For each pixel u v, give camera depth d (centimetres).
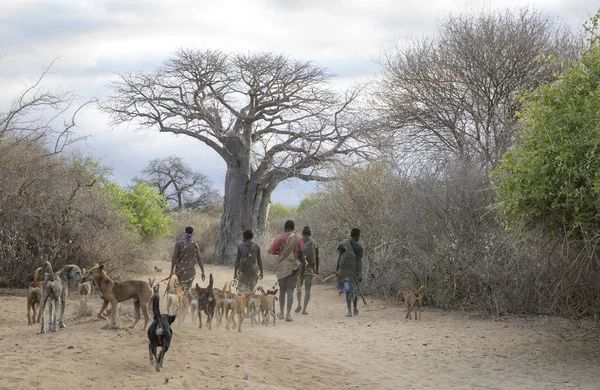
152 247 3397
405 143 2458
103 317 1035
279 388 718
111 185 3369
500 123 2128
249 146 3703
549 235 1007
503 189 970
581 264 1047
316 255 1477
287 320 1322
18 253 1609
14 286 1594
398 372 874
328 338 1109
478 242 1477
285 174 3566
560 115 907
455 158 1745
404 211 1720
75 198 1756
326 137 3328
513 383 823
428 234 1580
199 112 3628
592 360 955
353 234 1438
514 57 2241
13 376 636
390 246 1791
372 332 1180
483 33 2302
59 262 1658
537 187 891
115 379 671
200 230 4672
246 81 3584
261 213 3712
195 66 3475
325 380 800
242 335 1046
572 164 876
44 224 1661
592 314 1252
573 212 891
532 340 1107
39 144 1836
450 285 1466
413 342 1086
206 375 734
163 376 704
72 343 818
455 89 2348
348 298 1404
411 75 2436
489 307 1384
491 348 1042
